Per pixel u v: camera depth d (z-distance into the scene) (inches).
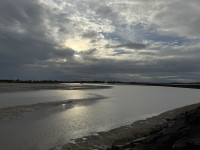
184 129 252.5
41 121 487.5
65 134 387.2
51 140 350.3
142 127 434.0
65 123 474.6
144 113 647.8
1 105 722.8
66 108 698.2
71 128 431.5
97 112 639.1
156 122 486.3
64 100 931.3
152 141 269.1
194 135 227.9
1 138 349.7
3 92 1370.6
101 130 422.9
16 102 820.0
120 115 598.2
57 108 690.8
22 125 444.1
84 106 767.7
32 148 310.5
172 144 237.5
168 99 1226.6
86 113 614.5
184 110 666.8
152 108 772.0
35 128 422.9
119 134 379.6
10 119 497.4
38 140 347.6
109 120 522.9
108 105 827.4
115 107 771.4
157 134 284.7
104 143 329.7
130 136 367.2
